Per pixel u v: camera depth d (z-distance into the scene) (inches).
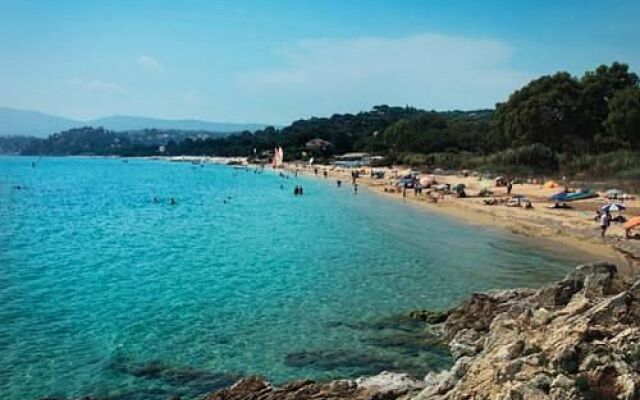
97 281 1369.3
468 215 2583.7
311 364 857.5
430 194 3538.4
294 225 2426.2
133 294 1245.7
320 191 4355.3
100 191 4635.8
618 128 4050.2
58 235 2182.6
